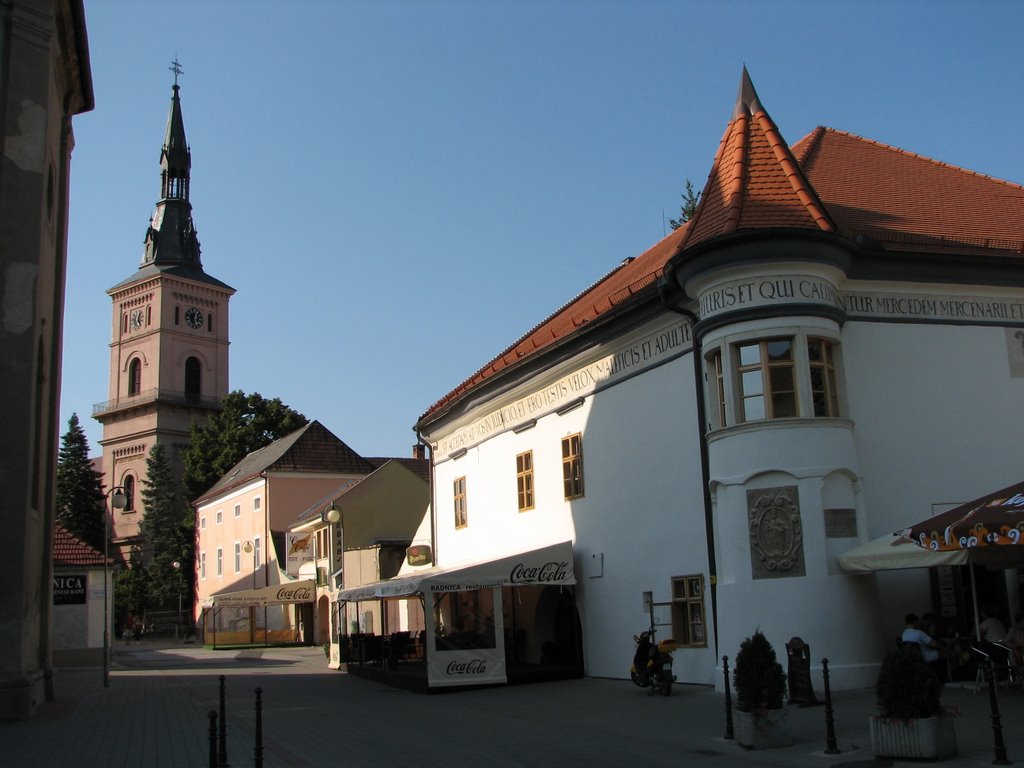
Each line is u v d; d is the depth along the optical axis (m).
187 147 105.81
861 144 26.42
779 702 12.44
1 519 17.56
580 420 24.89
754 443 17.78
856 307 19.50
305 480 63.69
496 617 23.14
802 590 17.06
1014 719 13.19
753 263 18.03
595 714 16.64
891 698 11.11
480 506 30.58
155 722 17.88
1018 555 16.72
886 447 19.03
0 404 17.81
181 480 94.06
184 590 77.75
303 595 53.06
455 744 13.95
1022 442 20.23
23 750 14.47
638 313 22.00
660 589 21.20
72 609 40.41
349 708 19.62
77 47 21.94
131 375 99.44
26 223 18.78
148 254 102.00
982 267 20.47
